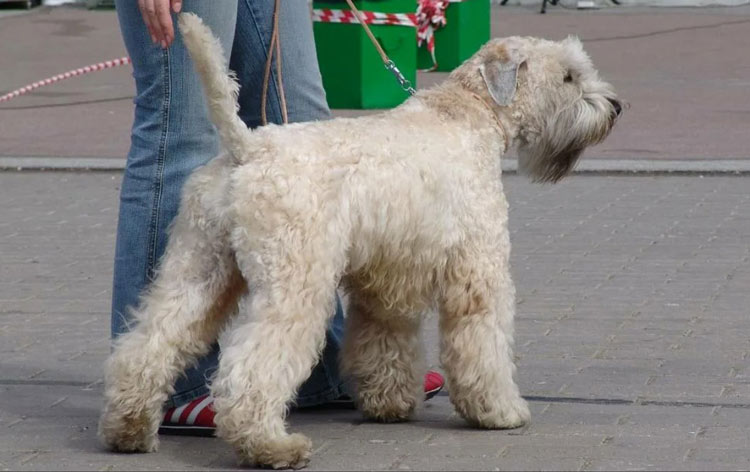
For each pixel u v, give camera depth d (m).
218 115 6.18
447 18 22.22
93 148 17.22
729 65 24.47
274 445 6.17
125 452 6.59
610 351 8.55
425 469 6.30
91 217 13.50
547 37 28.02
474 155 6.77
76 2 36.19
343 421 7.33
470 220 6.66
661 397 7.54
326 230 6.17
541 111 7.20
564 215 13.20
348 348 7.21
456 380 6.88
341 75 19.30
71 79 23.84
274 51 7.29
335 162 6.26
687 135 17.48
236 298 6.54
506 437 6.84
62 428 7.08
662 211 13.27
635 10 34.47
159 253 6.85
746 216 12.92
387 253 6.49
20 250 12.02
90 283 10.78
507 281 6.87
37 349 8.80
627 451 6.54
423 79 21.22
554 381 7.90
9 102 21.27
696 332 8.98
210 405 6.90
